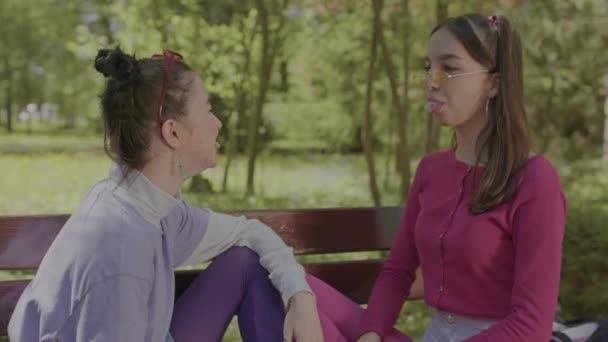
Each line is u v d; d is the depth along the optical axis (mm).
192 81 1764
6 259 2176
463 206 2018
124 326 1597
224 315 2059
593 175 9539
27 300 1728
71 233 1697
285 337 1944
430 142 7965
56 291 1653
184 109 1730
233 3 7945
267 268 2092
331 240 2611
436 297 2064
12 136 23828
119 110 1698
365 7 8258
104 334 1585
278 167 13633
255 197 7648
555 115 10961
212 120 1793
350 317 2201
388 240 2713
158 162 1741
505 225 1923
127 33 7711
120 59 1706
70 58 19078
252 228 2158
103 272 1608
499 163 1943
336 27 9055
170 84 1719
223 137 8844
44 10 18969
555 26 9352
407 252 2266
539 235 1871
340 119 14109
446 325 2066
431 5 7949
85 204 1740
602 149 12242
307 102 14852
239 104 8422
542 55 9719
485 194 1934
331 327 2084
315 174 12594
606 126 12289
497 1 7660
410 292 2514
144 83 1698
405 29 7586
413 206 2234
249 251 2125
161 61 1755
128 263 1624
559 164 10516
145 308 1666
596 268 4387
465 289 1996
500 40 2018
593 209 5445
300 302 1978
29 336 1692
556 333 2180
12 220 2182
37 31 19562
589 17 9625
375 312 2186
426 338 2127
